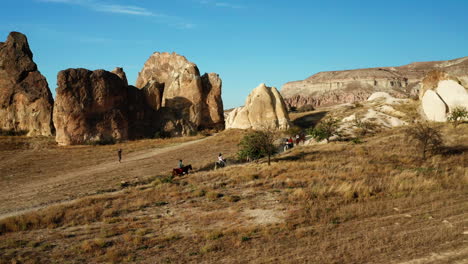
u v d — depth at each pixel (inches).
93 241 508.1
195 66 2509.8
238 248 458.6
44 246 499.5
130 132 2110.0
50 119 2105.1
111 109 1990.7
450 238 443.5
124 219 619.8
